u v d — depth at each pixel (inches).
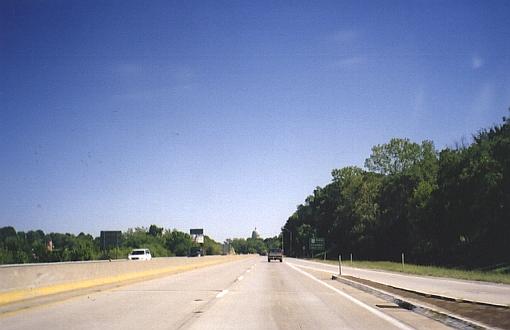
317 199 6245.1
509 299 805.9
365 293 968.3
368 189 4274.1
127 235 4985.2
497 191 2267.5
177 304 754.2
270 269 2095.2
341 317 619.8
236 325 549.3
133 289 1037.8
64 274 969.5
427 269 2062.0
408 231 3540.8
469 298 820.6
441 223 2694.4
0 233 2731.3
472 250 2514.8
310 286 1145.4
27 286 827.4
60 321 570.3
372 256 4311.0
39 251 2405.3
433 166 3727.9
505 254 2276.1
